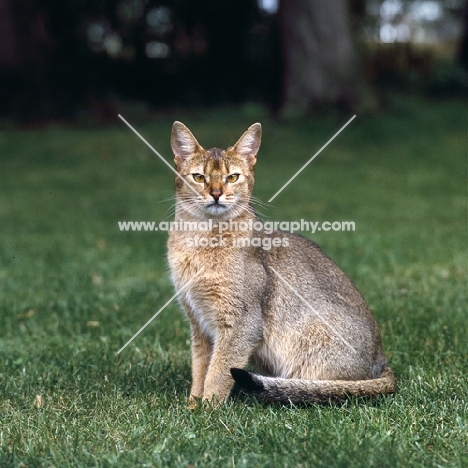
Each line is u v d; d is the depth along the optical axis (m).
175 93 25.45
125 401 5.81
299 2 21.23
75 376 6.49
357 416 5.34
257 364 6.32
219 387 5.91
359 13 27.86
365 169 17.16
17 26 22.00
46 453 4.80
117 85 25.12
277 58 24.95
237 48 25.16
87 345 7.39
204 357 6.32
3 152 18.77
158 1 24.42
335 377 6.00
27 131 20.92
